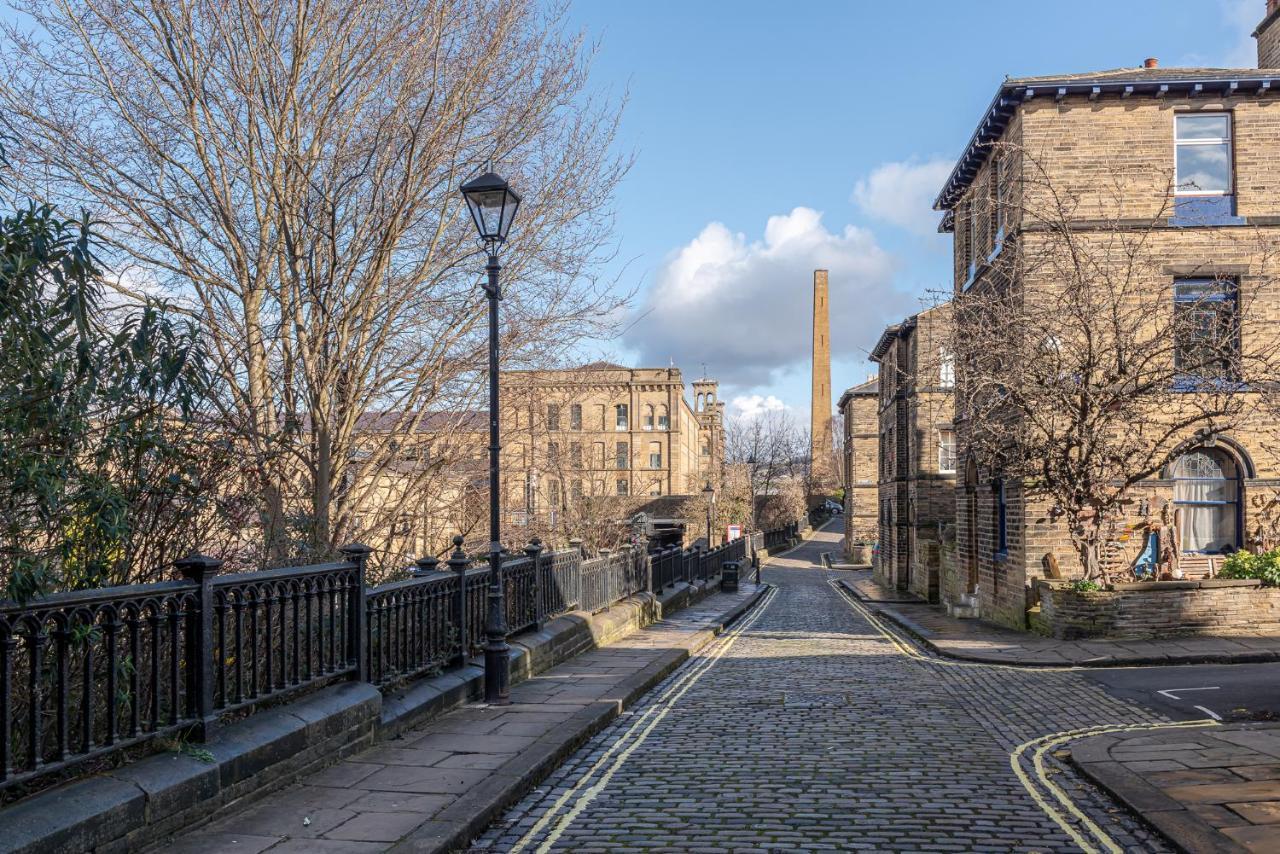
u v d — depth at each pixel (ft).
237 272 34.22
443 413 39.93
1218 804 18.16
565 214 39.88
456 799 18.75
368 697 23.09
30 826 13.42
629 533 115.85
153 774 15.99
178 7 33.24
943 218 78.84
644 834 17.74
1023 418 53.16
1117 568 54.34
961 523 73.46
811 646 53.36
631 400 260.62
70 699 17.06
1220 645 43.83
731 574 103.55
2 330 14.20
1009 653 44.60
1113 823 18.07
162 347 17.72
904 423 114.01
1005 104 57.52
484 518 43.62
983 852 16.47
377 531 37.96
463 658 30.45
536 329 39.50
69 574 15.75
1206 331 53.21
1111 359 49.80
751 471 246.27
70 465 15.56
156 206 33.24
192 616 17.78
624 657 42.60
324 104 35.60
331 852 15.67
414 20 35.60
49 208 14.76
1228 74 54.49
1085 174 56.08
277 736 19.24
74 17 32.22
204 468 21.36
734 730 27.89
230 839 16.30
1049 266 53.57
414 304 37.42
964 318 56.80
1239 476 55.42
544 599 40.70
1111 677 37.52
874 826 17.95
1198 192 55.88
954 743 25.63
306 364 34.65
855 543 181.78
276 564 25.90
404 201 34.76
